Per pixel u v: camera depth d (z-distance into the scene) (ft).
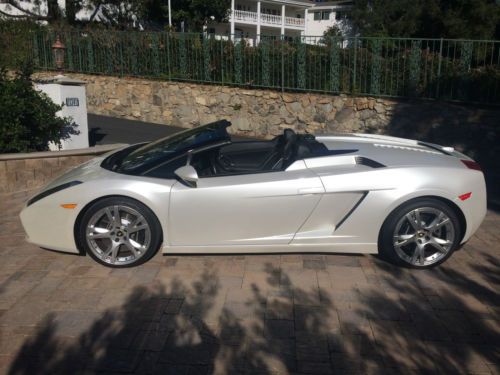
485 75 29.89
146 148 16.61
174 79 42.68
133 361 10.53
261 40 37.35
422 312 12.41
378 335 11.43
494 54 29.89
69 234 14.71
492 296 13.21
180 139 16.47
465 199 14.51
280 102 36.96
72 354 10.79
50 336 11.44
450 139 30.27
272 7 155.43
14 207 21.25
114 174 14.93
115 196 14.40
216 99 40.09
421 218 14.60
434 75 31.50
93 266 15.01
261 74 37.91
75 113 28.09
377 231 14.52
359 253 15.07
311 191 14.26
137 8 75.72
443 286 13.76
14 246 16.76
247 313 12.33
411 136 31.81
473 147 29.48
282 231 14.58
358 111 33.81
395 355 10.71
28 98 25.13
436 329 11.68
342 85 34.68
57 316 12.27
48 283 13.97
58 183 15.38
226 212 14.34
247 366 10.33
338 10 157.79
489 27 77.87
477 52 30.19
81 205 14.38
